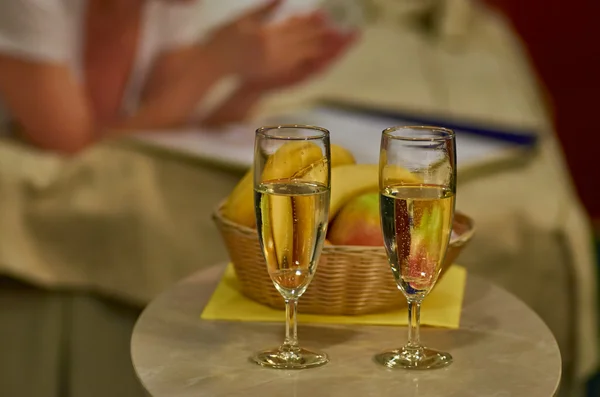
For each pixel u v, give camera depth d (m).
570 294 1.86
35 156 1.96
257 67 2.21
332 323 1.29
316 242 1.17
